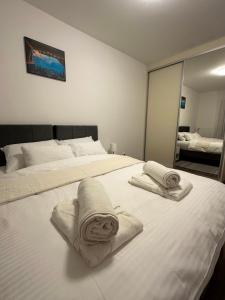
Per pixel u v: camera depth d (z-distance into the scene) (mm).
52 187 1219
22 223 804
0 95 1800
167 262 597
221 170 2840
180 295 528
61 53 2209
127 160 2062
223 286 1046
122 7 1880
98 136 2916
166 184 1116
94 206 681
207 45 2643
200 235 766
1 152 1780
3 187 1183
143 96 3684
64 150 1959
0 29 1718
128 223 742
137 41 2637
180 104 3203
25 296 465
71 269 554
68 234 688
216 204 1052
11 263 572
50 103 2215
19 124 1928
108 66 2844
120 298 470
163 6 1846
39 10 1953
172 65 3217
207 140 3018
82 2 1819
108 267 567
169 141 3453
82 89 2545
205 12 1922
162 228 772
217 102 2840
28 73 1971
